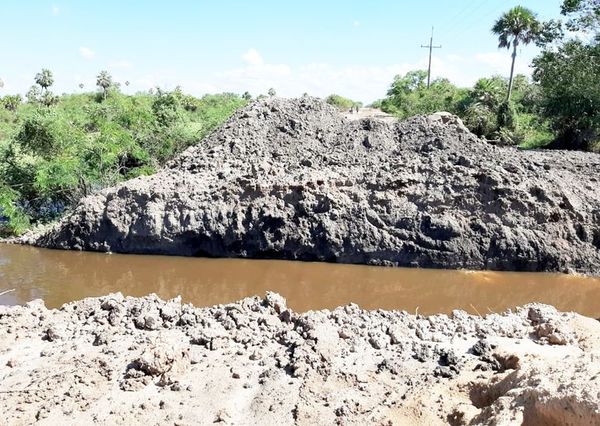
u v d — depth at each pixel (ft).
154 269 49.83
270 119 70.85
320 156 62.64
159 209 53.62
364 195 53.42
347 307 32.94
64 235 55.52
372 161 60.49
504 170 55.21
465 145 63.77
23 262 51.37
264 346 28.78
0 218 65.10
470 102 139.13
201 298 43.70
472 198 52.21
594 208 52.75
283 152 64.75
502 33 137.90
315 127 70.44
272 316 31.53
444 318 32.17
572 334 28.96
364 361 27.02
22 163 65.10
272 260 52.24
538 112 131.85
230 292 45.01
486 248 50.34
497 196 51.78
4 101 172.04
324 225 51.62
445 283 47.14
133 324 31.27
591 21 108.78
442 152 61.57
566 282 47.62
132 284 46.32
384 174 55.26
